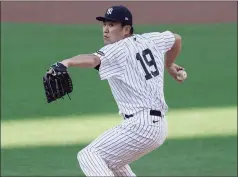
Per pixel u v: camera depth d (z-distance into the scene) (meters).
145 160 35.09
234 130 41.22
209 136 39.84
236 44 70.50
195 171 33.00
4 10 87.94
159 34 23.75
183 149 37.16
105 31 22.94
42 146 37.78
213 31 77.50
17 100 49.31
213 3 92.88
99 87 53.03
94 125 42.19
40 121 43.47
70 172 32.88
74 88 52.69
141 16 86.38
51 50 67.19
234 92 52.06
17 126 42.28
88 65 21.27
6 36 73.69
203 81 55.59
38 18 84.12
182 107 47.47
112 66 21.89
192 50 67.50
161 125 22.50
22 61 62.62
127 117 22.41
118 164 22.67
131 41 22.66
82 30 77.50
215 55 65.44
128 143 22.19
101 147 22.25
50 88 20.83
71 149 37.09
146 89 22.28
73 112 45.81
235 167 33.69
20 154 36.19
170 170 33.16
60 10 88.56
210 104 48.25
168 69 25.38
